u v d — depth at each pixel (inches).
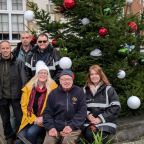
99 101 195.2
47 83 198.7
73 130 185.9
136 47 245.6
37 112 198.1
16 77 205.8
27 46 226.7
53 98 189.3
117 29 218.4
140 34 249.1
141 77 249.6
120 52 226.7
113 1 239.8
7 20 454.6
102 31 218.8
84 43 234.7
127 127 223.3
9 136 212.7
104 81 197.5
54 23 242.8
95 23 227.0
